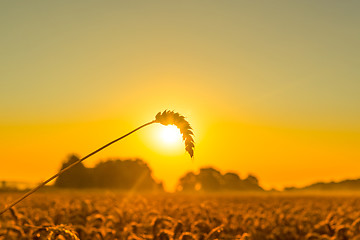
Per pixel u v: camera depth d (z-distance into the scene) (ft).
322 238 49.14
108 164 278.46
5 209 10.61
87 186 232.53
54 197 125.80
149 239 37.58
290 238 57.62
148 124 11.06
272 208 96.68
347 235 49.39
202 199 142.10
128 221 55.83
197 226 39.96
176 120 10.81
